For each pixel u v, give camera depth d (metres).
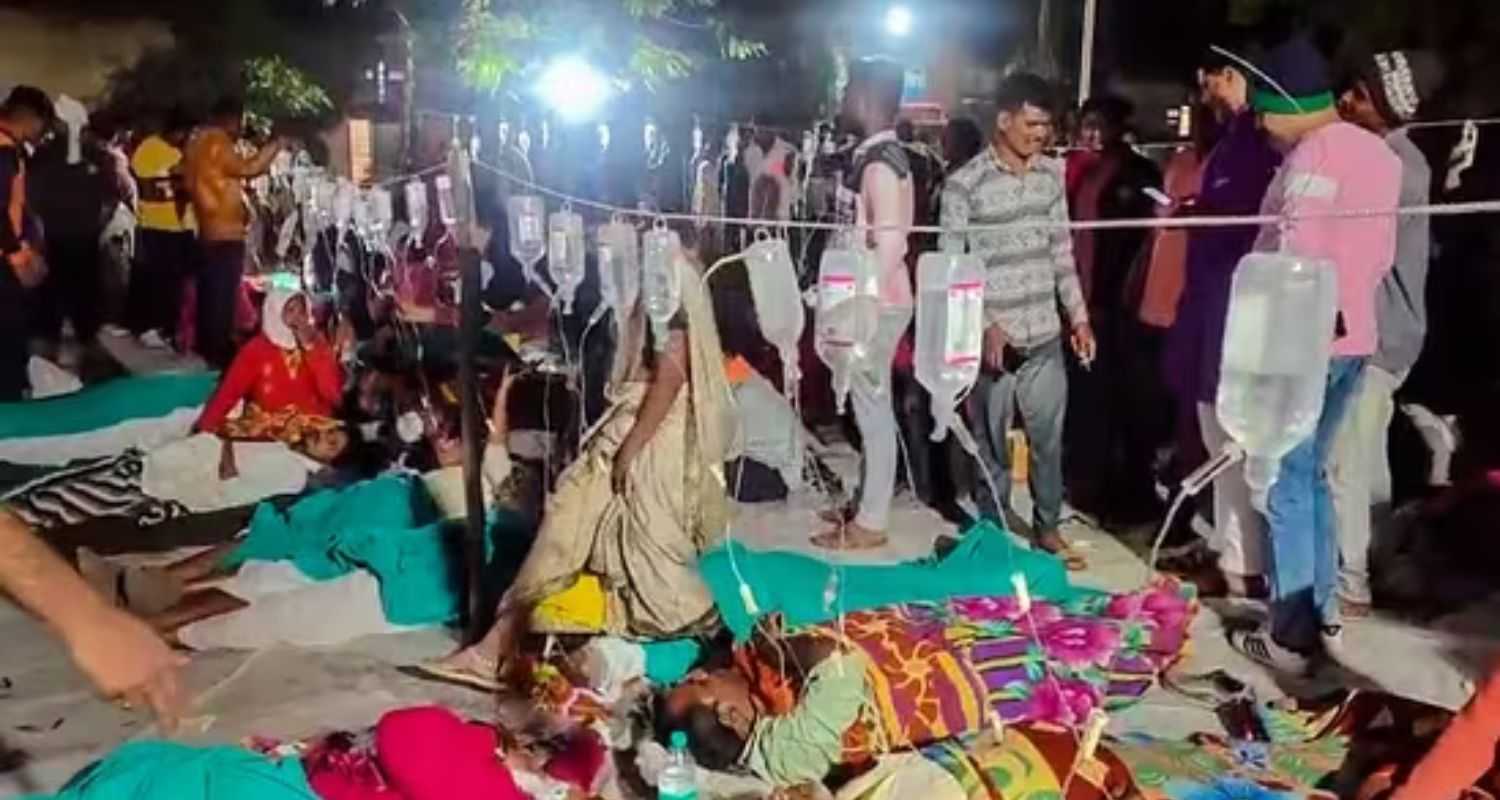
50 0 14.57
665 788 3.50
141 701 2.27
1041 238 5.46
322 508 5.68
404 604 4.87
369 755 3.12
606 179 8.64
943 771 3.26
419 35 8.29
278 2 13.35
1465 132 6.43
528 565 4.39
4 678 4.39
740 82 12.95
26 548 2.13
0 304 7.86
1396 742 3.57
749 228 6.95
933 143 9.26
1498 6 8.27
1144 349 6.13
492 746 3.17
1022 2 14.87
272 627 4.71
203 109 12.34
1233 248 4.85
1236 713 4.02
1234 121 4.95
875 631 3.84
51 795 3.22
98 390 7.62
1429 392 6.54
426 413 6.34
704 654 4.30
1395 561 5.43
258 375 6.61
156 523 6.05
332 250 8.52
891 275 5.35
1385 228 4.12
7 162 7.82
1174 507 3.13
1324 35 4.96
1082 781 3.27
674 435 4.27
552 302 7.04
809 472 6.85
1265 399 2.80
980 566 5.11
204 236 9.48
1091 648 4.07
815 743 3.54
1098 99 6.89
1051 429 5.58
